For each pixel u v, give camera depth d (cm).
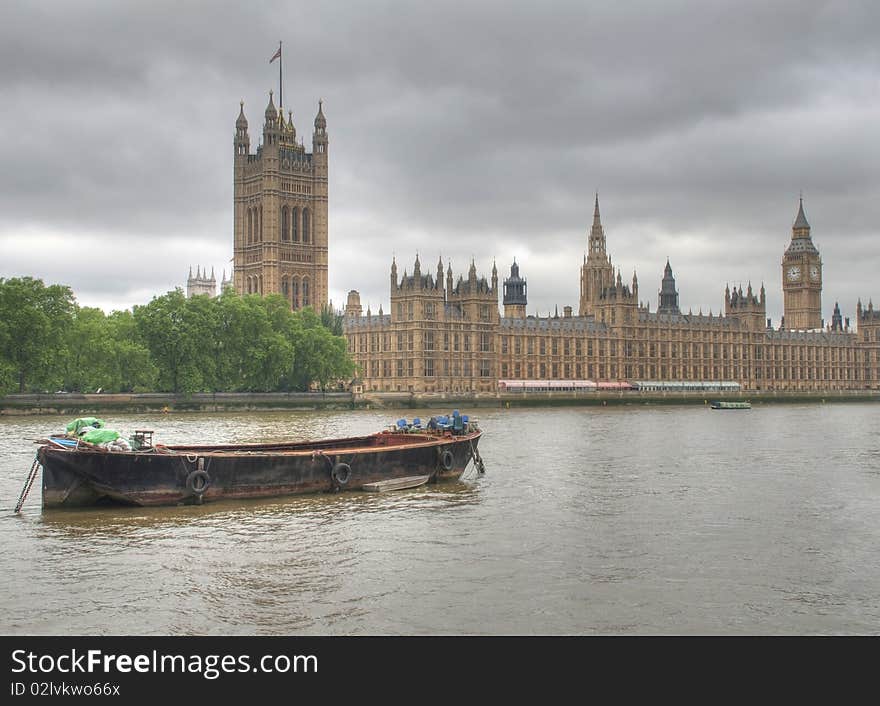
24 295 17338
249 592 4741
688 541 5872
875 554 5566
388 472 7838
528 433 14762
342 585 4856
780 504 7231
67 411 18112
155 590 4769
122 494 6638
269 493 7175
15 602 4572
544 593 4747
